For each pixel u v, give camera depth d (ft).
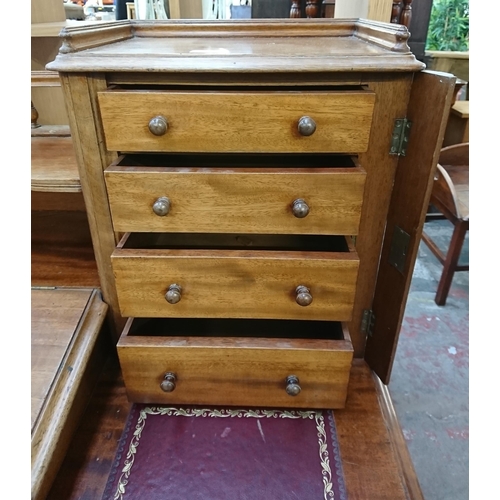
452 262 5.19
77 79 2.28
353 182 2.25
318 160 2.87
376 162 2.59
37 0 3.37
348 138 2.22
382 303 2.94
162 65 2.19
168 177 2.26
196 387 2.74
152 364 2.64
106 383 3.05
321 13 4.37
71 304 2.89
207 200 2.32
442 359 4.64
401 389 4.28
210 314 2.61
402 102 2.41
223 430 2.74
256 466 2.53
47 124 3.84
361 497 2.39
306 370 2.62
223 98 2.12
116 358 3.24
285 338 2.81
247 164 2.88
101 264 2.85
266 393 2.74
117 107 2.16
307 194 2.29
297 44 2.83
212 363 2.62
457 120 6.80
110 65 2.19
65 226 3.84
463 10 7.97
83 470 2.50
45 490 2.13
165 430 2.73
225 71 2.17
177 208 2.35
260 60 2.23
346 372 2.61
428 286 5.86
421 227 2.46
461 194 5.30
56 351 2.58
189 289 2.52
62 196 3.69
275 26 3.19
